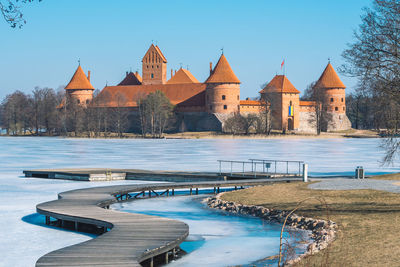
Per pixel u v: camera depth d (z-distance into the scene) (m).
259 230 35.12
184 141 183.25
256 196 46.03
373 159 99.00
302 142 171.75
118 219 34.84
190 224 38.06
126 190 51.09
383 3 45.62
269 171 75.62
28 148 141.00
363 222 31.78
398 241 26.66
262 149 131.00
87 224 38.72
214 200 47.41
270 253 29.42
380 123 52.88
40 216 42.50
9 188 59.81
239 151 123.00
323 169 78.81
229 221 38.59
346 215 34.28
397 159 98.88
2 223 39.53
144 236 29.73
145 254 26.31
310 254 25.69
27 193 55.88
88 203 42.12
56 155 113.06
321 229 31.92
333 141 180.25
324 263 23.73
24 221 40.34
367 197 40.31
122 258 25.30
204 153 116.75
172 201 50.44
